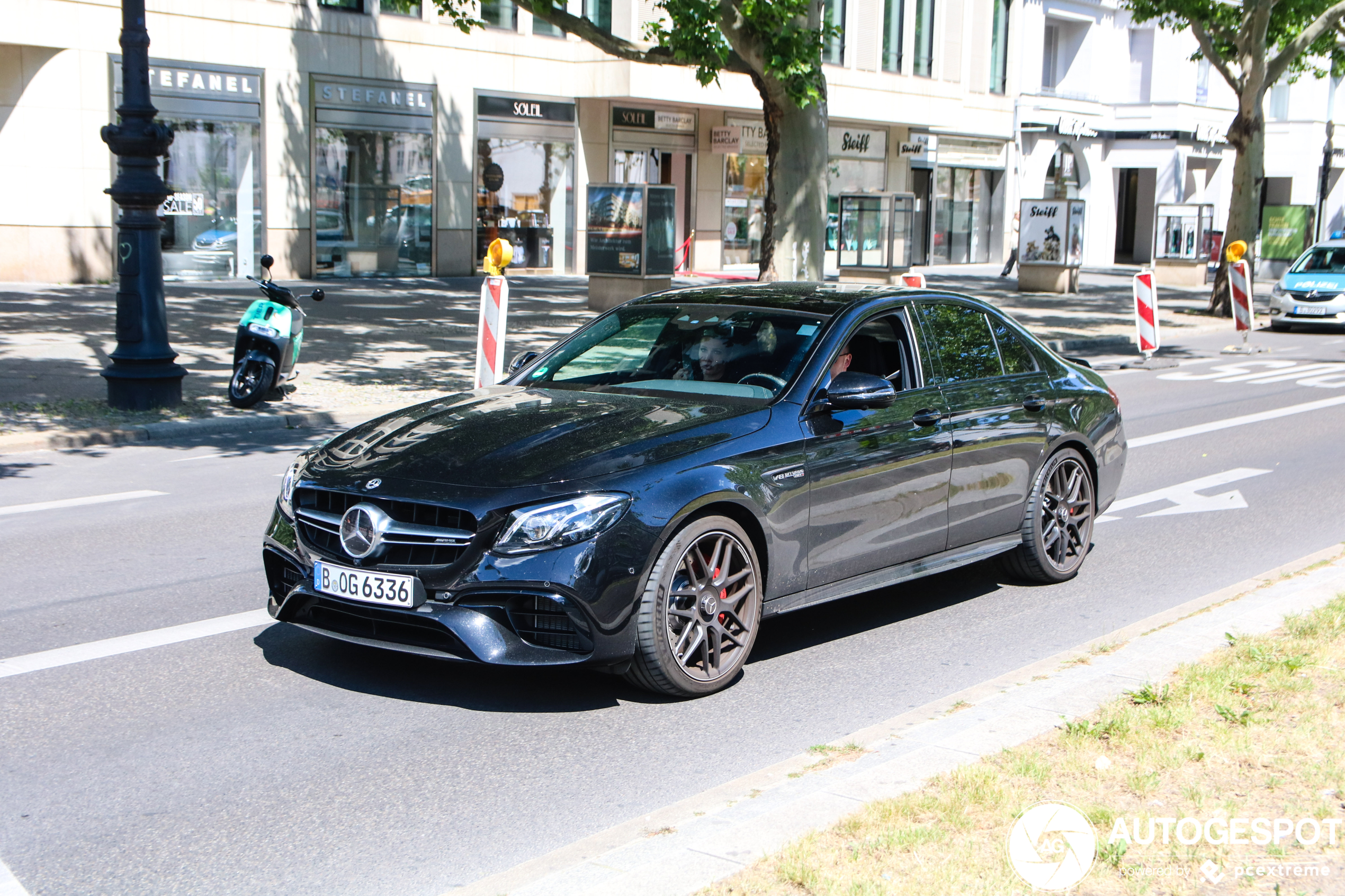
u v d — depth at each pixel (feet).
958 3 132.05
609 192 72.69
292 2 83.71
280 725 16.02
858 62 120.47
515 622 15.56
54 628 19.72
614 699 17.15
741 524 17.57
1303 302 80.79
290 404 42.01
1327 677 16.40
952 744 14.24
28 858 12.41
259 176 83.76
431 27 91.15
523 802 13.87
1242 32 84.23
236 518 27.63
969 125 137.08
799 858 11.38
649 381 19.76
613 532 15.75
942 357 21.35
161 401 40.24
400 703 16.84
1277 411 47.11
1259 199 87.61
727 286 22.56
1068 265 103.35
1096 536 27.81
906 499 19.81
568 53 99.66
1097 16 151.53
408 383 47.21
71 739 15.43
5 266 75.15
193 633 19.58
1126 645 18.12
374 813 13.55
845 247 91.61
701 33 52.75
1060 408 23.18
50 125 75.10
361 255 90.12
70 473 32.53
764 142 115.85
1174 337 77.56
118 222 39.52
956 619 21.44
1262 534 27.84
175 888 11.86
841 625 21.08
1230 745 14.17
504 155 97.40
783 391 18.71
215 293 76.54
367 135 89.04
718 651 17.22
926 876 11.07
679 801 13.92
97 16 75.56
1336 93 180.24
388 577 15.78
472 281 92.12
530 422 17.71
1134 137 155.53
